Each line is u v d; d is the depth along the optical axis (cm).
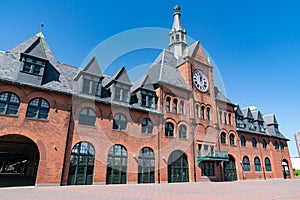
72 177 1780
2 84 1653
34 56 1841
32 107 1745
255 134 3641
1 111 1614
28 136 1648
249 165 3344
